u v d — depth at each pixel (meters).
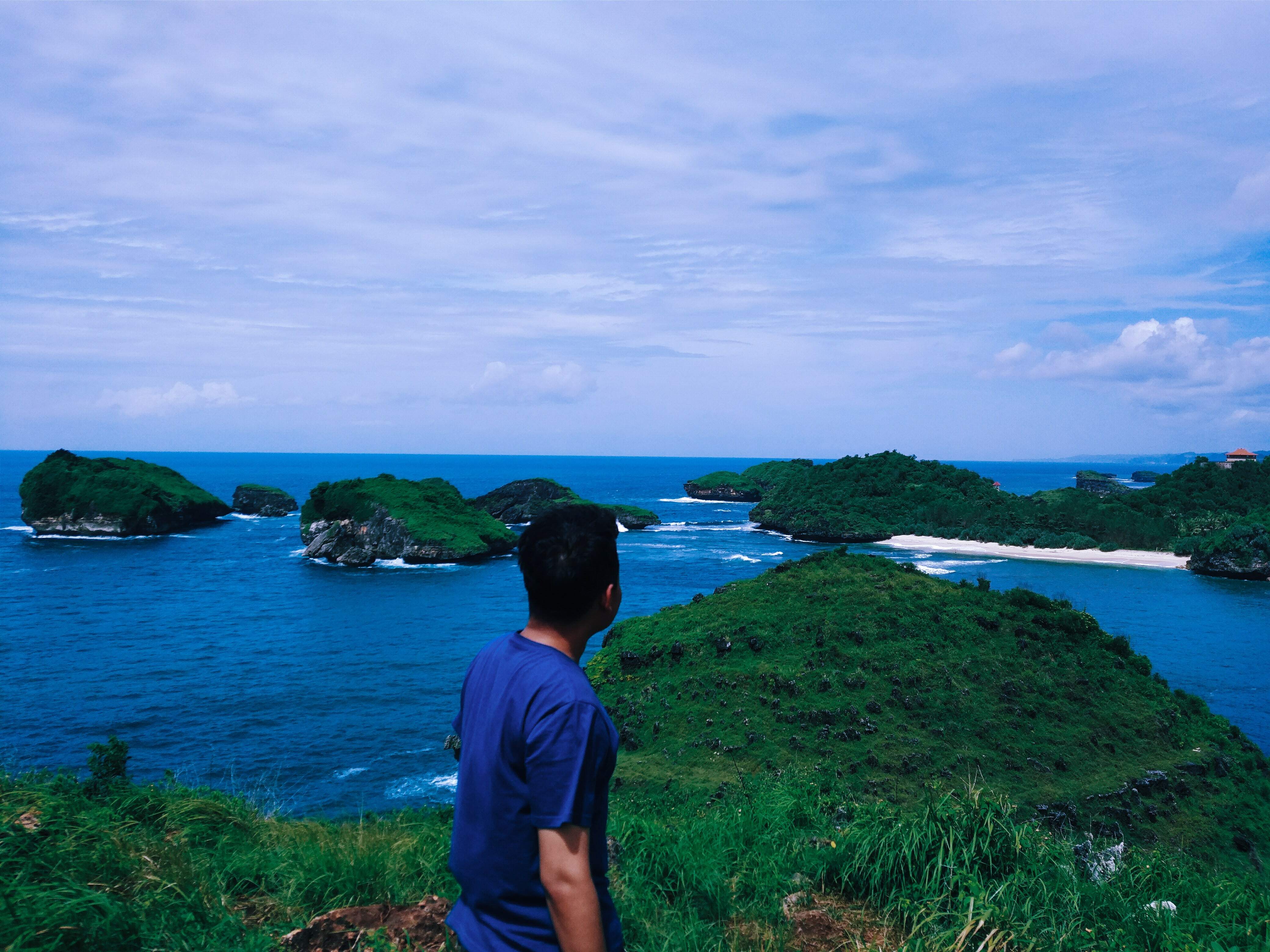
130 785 7.28
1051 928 4.89
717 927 5.06
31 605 70.00
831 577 37.03
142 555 103.94
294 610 69.00
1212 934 5.19
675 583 83.94
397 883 5.17
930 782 7.59
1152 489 138.62
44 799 5.61
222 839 6.23
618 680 33.16
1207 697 46.25
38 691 43.19
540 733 1.80
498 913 1.95
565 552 2.03
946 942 4.75
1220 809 23.59
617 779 24.56
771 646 31.80
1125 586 86.56
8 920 3.52
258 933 3.97
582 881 1.74
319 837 6.57
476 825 1.97
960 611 32.91
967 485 152.62
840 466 167.38
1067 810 21.78
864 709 26.94
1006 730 26.12
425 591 79.31
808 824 7.76
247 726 37.59
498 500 148.62
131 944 3.72
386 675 47.59
